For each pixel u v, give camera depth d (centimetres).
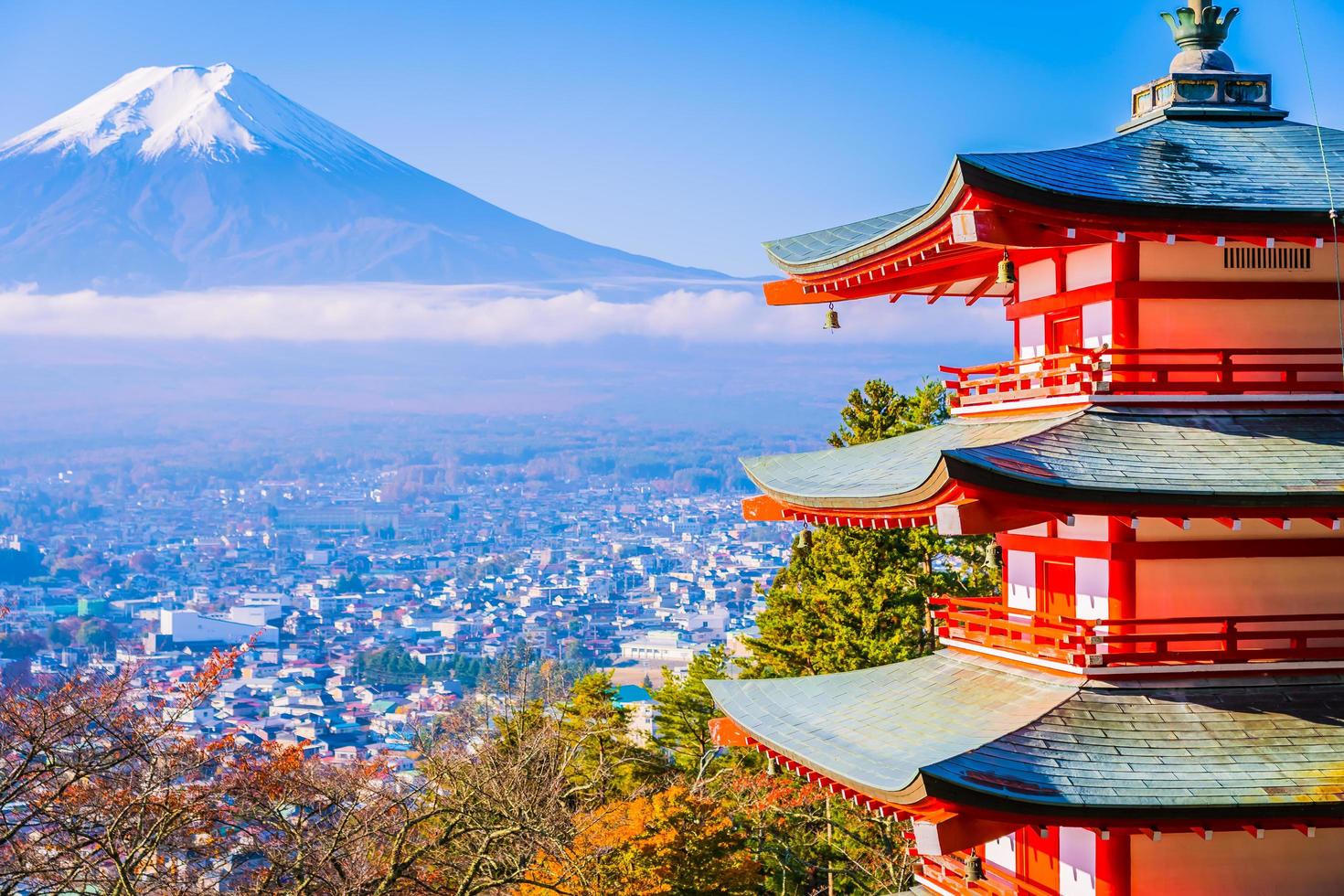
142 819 2778
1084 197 1767
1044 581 2081
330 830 3167
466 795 3434
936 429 2306
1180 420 1889
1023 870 2080
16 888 2858
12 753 3039
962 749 1778
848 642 5528
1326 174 1934
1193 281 1941
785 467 2377
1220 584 1908
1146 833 1819
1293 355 1952
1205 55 2217
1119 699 1834
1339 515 1750
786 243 2412
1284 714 1800
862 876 4506
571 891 3359
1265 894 1856
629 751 5484
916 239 1983
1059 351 2111
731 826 4150
